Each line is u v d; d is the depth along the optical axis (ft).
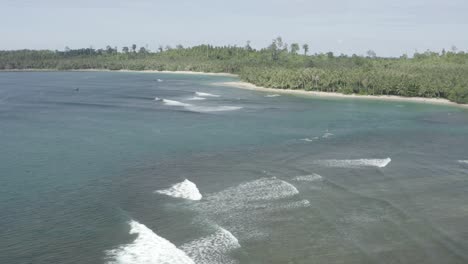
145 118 288.51
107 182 151.33
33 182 151.02
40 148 199.62
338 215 123.24
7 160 178.40
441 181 154.30
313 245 106.01
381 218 121.70
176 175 159.02
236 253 101.81
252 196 137.08
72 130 243.60
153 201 133.18
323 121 283.59
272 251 102.99
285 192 140.67
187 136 227.81
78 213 124.36
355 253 102.32
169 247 103.91
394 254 102.27
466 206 131.23
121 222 118.01
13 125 257.96
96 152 192.85
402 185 149.07
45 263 97.50
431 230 114.73
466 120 297.74
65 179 154.51
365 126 265.95
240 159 181.57
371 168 168.55
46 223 117.80
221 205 130.00
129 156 186.19
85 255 100.94
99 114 304.71
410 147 207.00
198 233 111.75
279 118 293.64
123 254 101.09
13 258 99.55
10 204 130.82
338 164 173.99
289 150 197.36
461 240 109.50
